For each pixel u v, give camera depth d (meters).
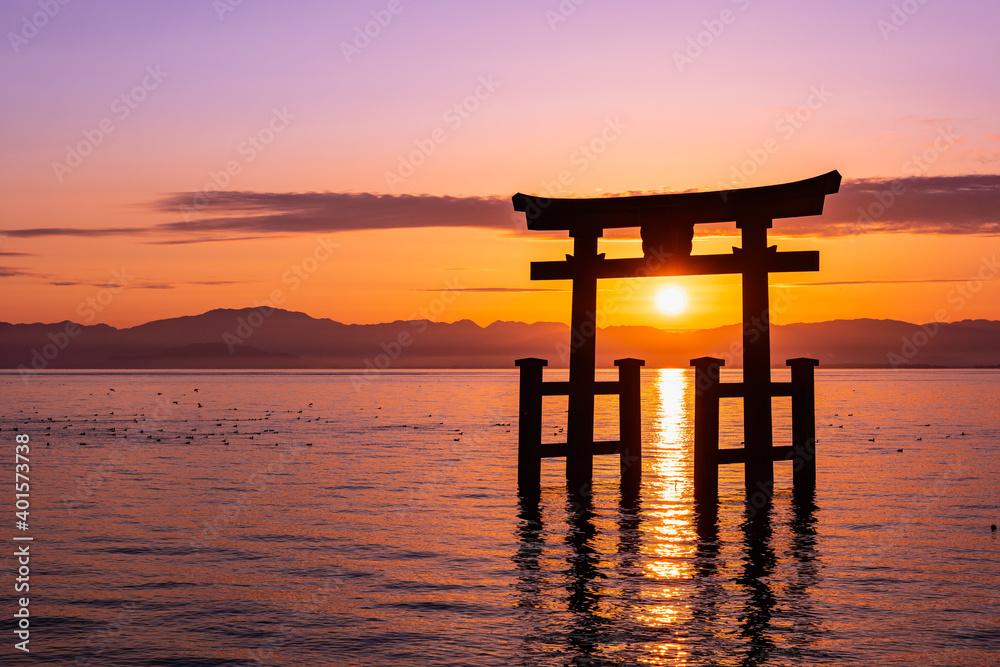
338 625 14.35
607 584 16.69
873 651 13.00
